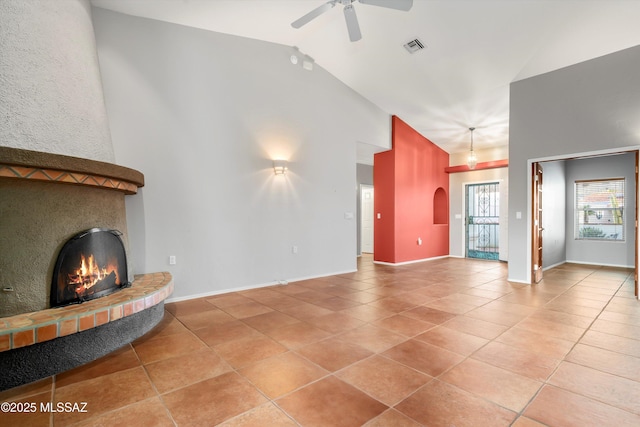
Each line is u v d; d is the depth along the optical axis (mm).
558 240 6805
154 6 3547
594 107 4297
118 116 3545
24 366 2029
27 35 2223
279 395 1885
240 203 4469
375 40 4402
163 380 2062
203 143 4145
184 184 3992
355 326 3031
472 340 2680
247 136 4535
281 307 3652
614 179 6641
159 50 3832
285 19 4043
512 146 5023
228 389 1953
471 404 1783
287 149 4973
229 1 3576
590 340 2670
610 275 5602
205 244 4160
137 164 3662
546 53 4199
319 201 5387
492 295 4184
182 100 3984
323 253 5461
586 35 3824
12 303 2174
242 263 4488
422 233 7410
